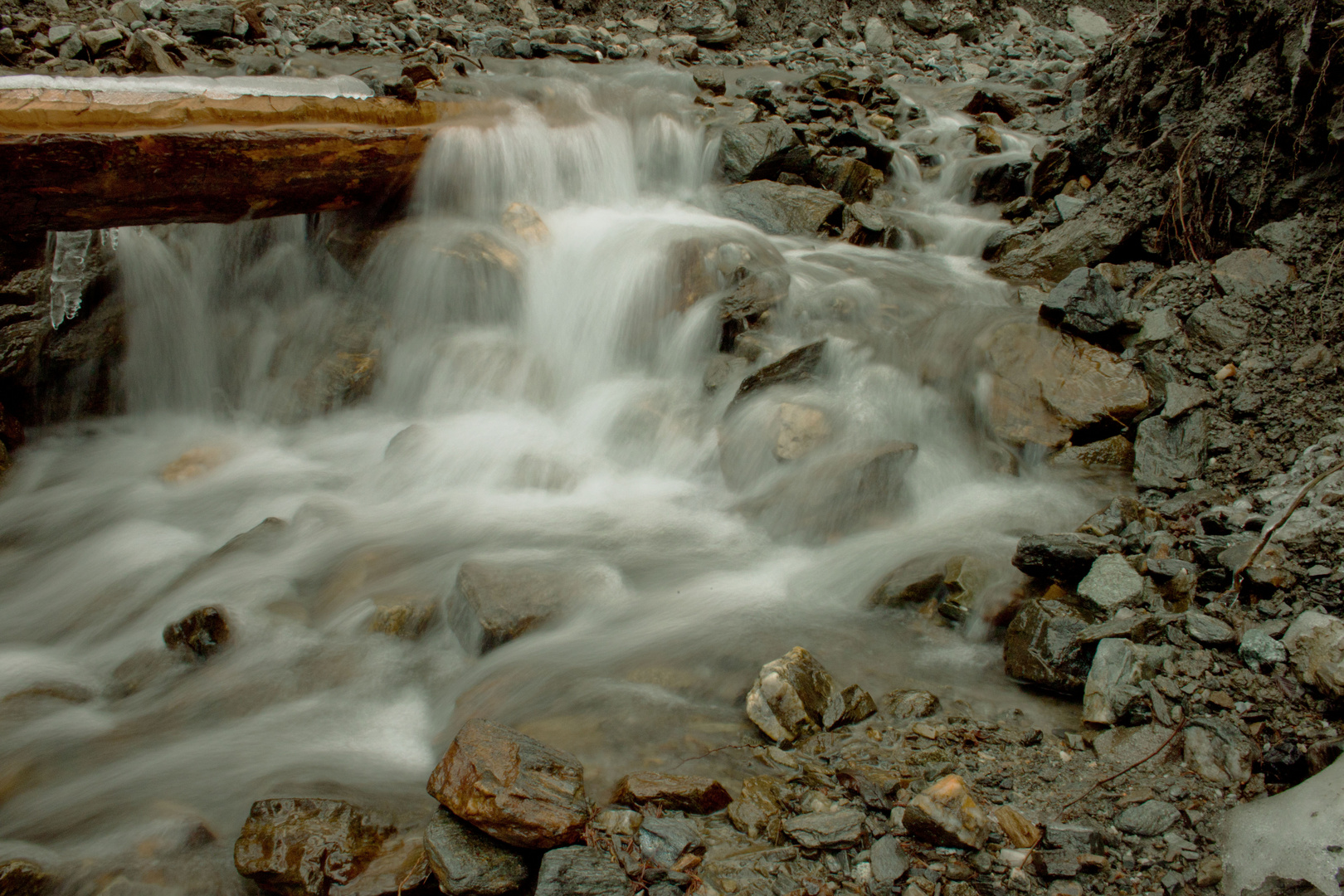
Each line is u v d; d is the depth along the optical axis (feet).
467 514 16.49
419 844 8.97
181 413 21.54
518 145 23.89
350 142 19.99
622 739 10.41
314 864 8.54
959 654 12.09
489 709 11.14
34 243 19.08
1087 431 16.17
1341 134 16.76
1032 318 18.60
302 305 22.52
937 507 15.71
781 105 31.73
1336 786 8.04
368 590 13.79
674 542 15.43
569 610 12.96
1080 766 9.55
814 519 15.21
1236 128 18.76
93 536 16.53
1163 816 8.64
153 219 17.93
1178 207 19.63
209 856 9.02
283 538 15.56
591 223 24.08
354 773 10.30
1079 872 8.16
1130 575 11.76
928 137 32.45
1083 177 25.14
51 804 9.87
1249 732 9.37
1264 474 13.74
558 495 17.21
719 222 25.22
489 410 20.22
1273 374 15.24
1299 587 10.89
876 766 9.75
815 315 20.30
